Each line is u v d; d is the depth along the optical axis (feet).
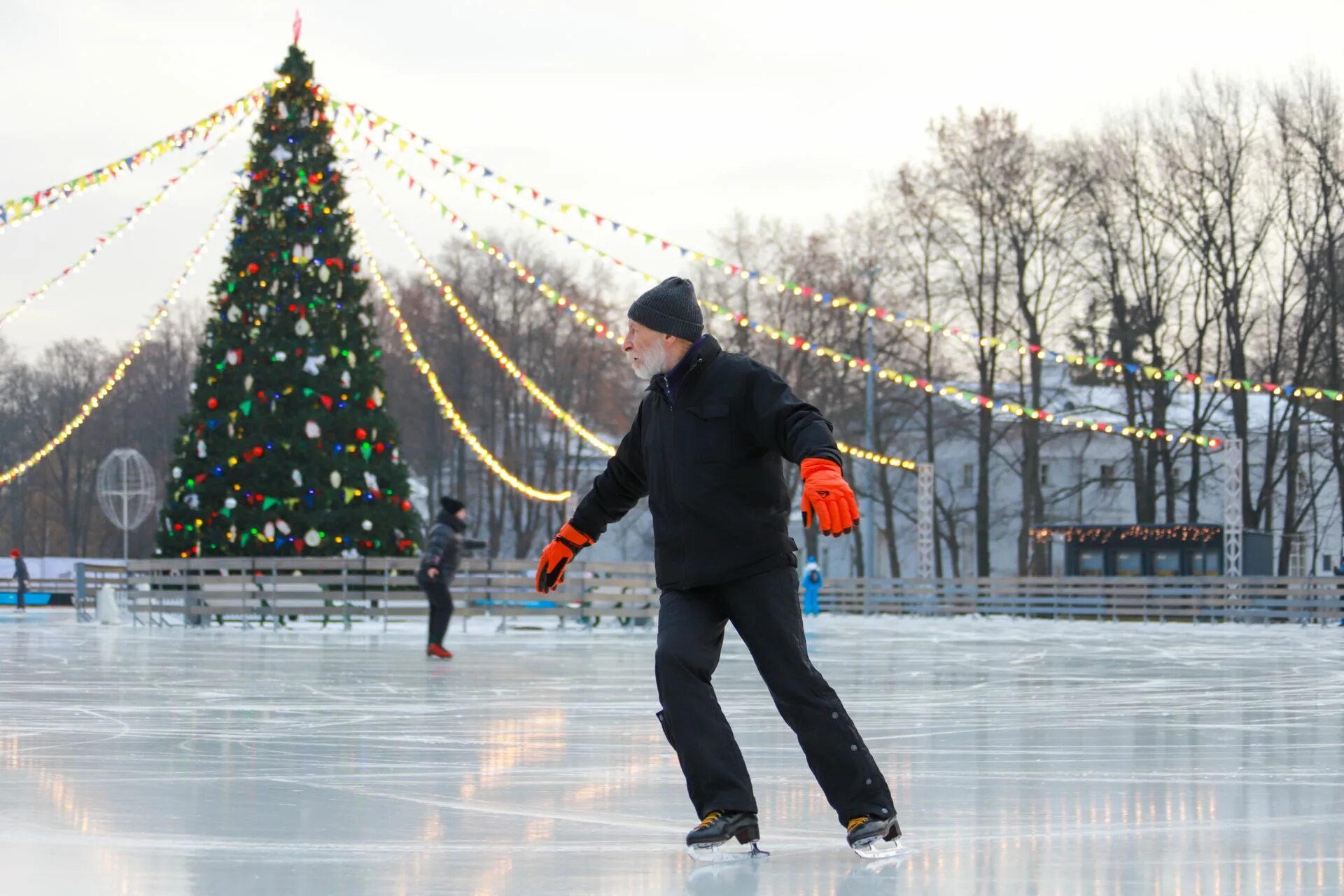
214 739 27.91
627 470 17.17
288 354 84.43
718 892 13.58
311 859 15.30
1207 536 128.16
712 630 16.14
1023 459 161.89
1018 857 15.52
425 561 56.34
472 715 33.47
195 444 86.63
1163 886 13.91
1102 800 20.03
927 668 52.49
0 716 32.53
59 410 254.47
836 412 163.12
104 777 22.22
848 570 227.81
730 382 15.83
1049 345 155.84
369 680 44.70
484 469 200.75
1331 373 146.00
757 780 21.94
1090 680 46.50
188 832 17.10
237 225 86.94
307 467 84.38
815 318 164.04
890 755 25.68
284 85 84.79
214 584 83.87
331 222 86.17
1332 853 15.81
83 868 14.71
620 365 199.41
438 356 195.00
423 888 13.70
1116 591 120.06
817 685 15.76
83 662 52.70
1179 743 28.04
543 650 63.72
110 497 119.14
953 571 179.73
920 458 185.68
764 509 15.83
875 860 15.37
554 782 21.85
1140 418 158.71
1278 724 32.24
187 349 251.60
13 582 150.20
